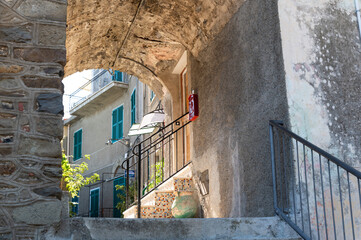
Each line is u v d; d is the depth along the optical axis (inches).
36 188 126.4
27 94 133.0
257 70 180.1
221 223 141.9
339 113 164.6
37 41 137.9
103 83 717.3
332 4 176.6
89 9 254.1
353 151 162.9
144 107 519.8
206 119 241.8
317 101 161.8
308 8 171.8
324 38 170.6
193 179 257.6
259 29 179.9
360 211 158.2
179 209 245.4
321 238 149.3
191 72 273.1
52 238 123.3
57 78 137.2
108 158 661.3
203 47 247.4
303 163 152.9
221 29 220.8
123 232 131.5
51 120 133.4
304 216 148.6
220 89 220.7
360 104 169.6
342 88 167.8
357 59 174.7
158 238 134.3
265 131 170.4
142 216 250.8
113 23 281.0
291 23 167.6
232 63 205.8
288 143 154.8
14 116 130.1
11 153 126.9
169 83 349.4
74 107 735.1
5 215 121.6
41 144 130.5
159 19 265.0
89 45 301.0
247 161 184.2
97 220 130.6
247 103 187.6
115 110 665.6
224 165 211.3
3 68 132.6
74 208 730.2
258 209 171.6
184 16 245.8
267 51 173.0
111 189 634.2
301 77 162.4
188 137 329.1
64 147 820.6
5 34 135.3
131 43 309.0
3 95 130.6
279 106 162.1
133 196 470.3
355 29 178.5
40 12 140.2
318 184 153.7
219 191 216.5
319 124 159.8
